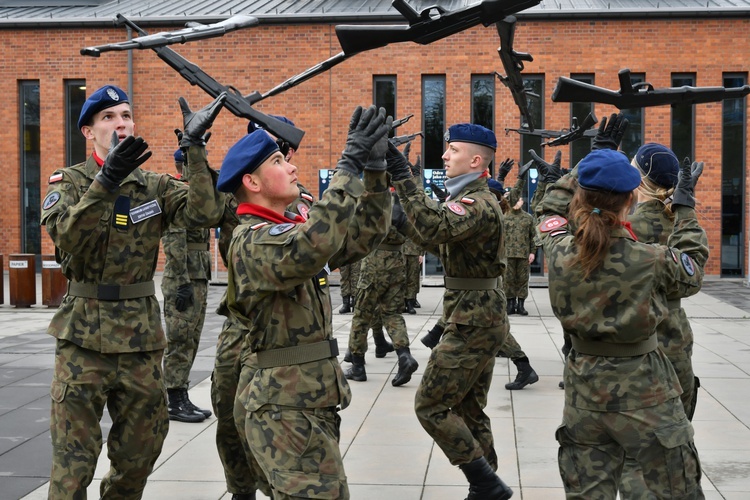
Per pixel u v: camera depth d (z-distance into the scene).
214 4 21.86
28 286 15.32
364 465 5.44
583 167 3.45
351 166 3.10
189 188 4.05
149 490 4.96
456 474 5.24
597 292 3.36
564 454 3.54
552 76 20.00
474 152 4.76
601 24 19.89
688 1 20.41
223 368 4.59
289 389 3.20
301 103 20.50
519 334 11.56
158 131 20.73
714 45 19.72
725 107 20.05
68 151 21.42
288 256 3.03
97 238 4.00
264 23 20.41
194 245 6.74
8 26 20.97
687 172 3.80
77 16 21.16
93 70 20.95
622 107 4.47
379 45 3.67
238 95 4.01
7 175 21.47
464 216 4.46
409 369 7.90
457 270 4.70
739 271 20.20
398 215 4.48
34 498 4.77
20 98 21.52
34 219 21.72
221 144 20.55
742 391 7.58
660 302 3.43
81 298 4.04
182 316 6.63
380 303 8.20
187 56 20.66
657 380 3.38
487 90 20.27
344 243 3.34
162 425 4.19
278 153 3.36
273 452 3.15
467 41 20.14
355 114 3.17
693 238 3.69
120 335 4.02
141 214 4.11
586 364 3.44
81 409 3.95
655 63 19.84
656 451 3.33
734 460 5.45
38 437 6.12
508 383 8.00
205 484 5.08
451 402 4.63
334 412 3.34
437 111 20.48
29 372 8.73
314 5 21.23
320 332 3.31
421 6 17.69
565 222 3.65
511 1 3.34
